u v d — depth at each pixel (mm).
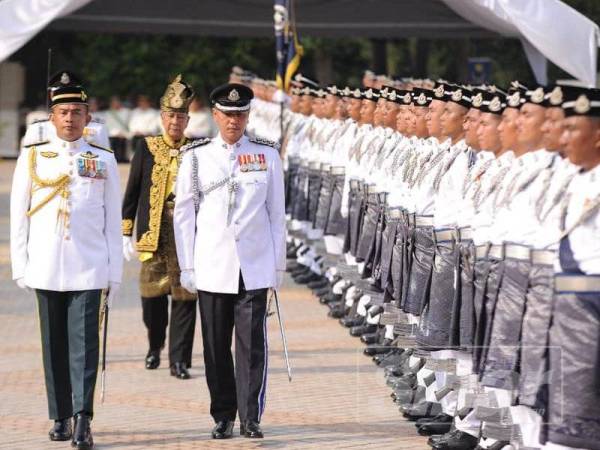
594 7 49594
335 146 29594
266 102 47031
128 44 91250
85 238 18188
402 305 20453
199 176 18641
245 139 18891
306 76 34000
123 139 81000
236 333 18500
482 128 17406
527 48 40844
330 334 26656
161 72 91625
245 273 18344
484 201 16906
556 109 14805
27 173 18234
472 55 61500
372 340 24438
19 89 88375
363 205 25391
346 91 29172
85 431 17703
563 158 15266
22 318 29344
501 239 16031
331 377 22438
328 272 30938
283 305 30578
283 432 18703
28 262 18266
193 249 18672
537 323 14906
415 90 21188
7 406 20562
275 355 24609
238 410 18469
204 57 89562
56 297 18219
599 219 14383
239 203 18500
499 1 32062
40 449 17734
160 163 22688
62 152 18328
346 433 18531
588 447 14297
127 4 48750
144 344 26047
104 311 19016
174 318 22812
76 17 49281
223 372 18547
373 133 25875
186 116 22797
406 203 21109
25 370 23484
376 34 51000
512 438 15727
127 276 36094
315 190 32031
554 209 14914
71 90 18250
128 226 23125
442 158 19250
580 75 32000
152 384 22281
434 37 51281
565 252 14555
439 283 18562
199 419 19641
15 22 31891
